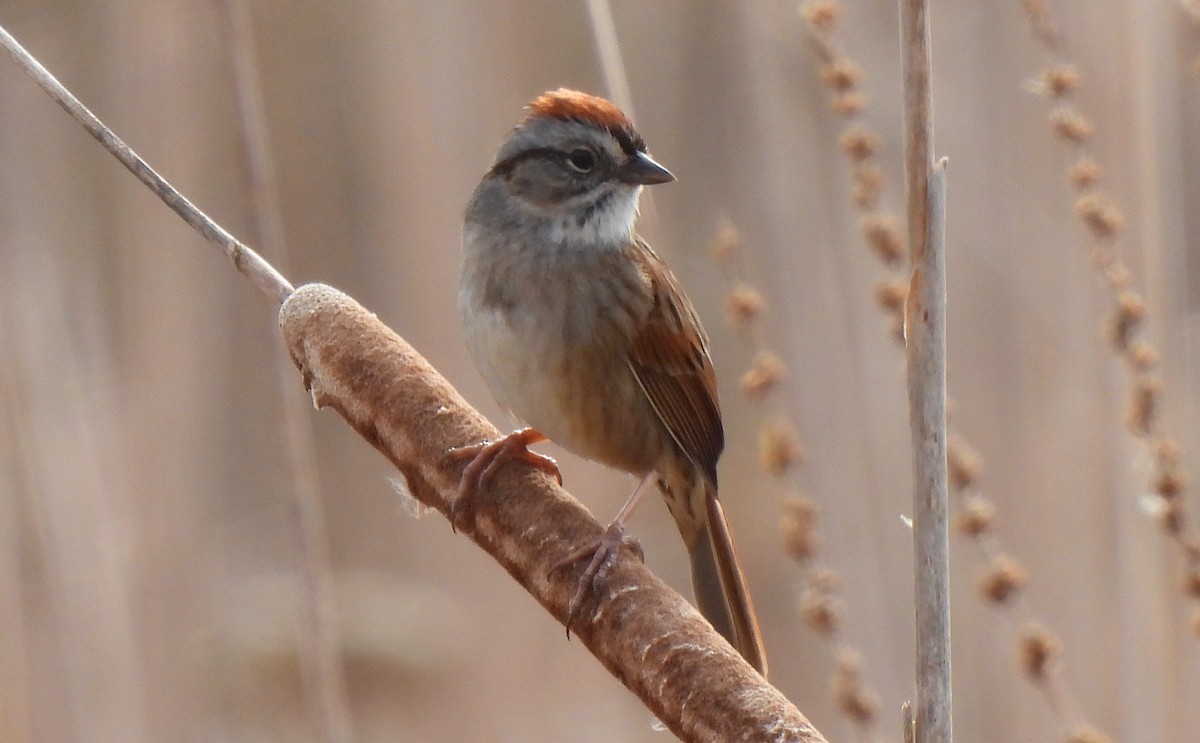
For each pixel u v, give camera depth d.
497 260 8.21
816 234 11.11
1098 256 8.20
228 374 12.89
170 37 12.29
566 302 8.09
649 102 13.23
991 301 10.95
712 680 5.38
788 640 13.14
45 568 10.61
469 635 13.45
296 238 13.95
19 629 10.47
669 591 5.86
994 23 11.10
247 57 8.91
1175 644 9.43
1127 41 9.46
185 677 11.77
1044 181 10.78
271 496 13.75
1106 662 9.90
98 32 12.73
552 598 6.14
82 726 10.67
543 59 12.43
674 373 8.27
